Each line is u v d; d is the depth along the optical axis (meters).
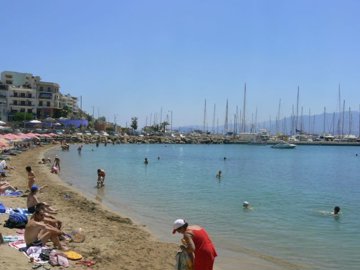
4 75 172.00
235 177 53.72
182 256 9.88
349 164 86.19
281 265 15.98
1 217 18.05
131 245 16.69
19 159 60.56
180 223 10.23
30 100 161.38
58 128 148.12
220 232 21.33
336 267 15.87
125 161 75.69
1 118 147.75
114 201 30.30
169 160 83.75
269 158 100.00
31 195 19.39
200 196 34.50
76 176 47.12
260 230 22.03
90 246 15.62
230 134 193.38
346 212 28.62
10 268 11.31
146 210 26.98
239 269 15.30
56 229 14.16
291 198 35.72
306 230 22.42
